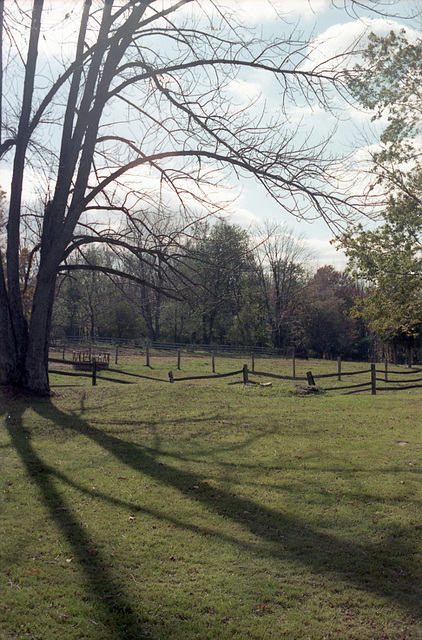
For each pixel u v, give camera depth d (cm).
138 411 1390
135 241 1491
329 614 481
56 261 1411
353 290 7712
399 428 1251
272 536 639
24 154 1451
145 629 448
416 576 551
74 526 647
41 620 453
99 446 1026
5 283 1558
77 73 1490
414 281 2316
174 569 553
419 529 661
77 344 4719
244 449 1037
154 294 1769
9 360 1466
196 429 1206
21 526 638
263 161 1284
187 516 693
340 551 604
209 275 1484
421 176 2208
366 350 7362
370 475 870
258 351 5391
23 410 1300
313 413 1446
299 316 6247
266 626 459
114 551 587
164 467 903
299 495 777
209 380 2719
